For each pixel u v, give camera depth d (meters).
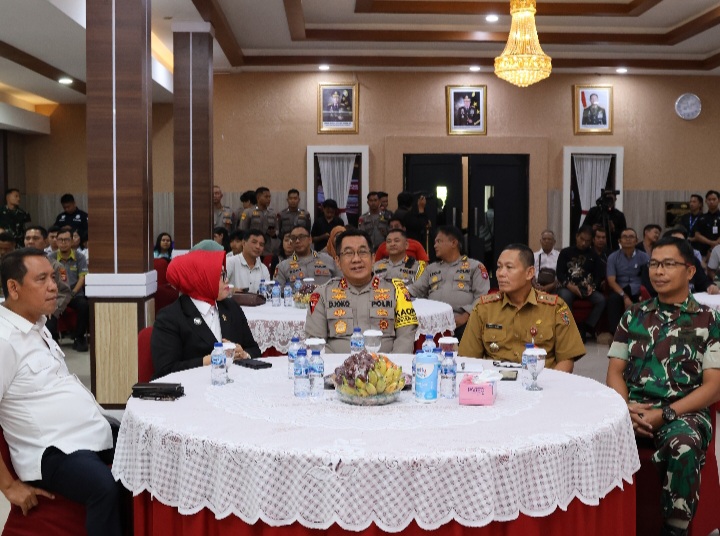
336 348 3.92
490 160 12.62
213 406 2.64
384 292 4.00
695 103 12.68
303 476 2.12
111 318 6.07
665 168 12.79
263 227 11.38
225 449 2.21
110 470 2.73
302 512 2.12
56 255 8.93
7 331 2.79
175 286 3.70
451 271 6.34
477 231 12.64
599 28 11.16
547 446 2.21
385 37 11.09
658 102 12.71
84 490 2.66
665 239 3.35
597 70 12.41
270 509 2.14
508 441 2.23
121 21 6.05
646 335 3.37
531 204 12.62
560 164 12.70
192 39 9.52
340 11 10.35
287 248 7.11
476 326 3.90
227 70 12.32
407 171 12.65
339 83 12.48
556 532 2.28
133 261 6.09
